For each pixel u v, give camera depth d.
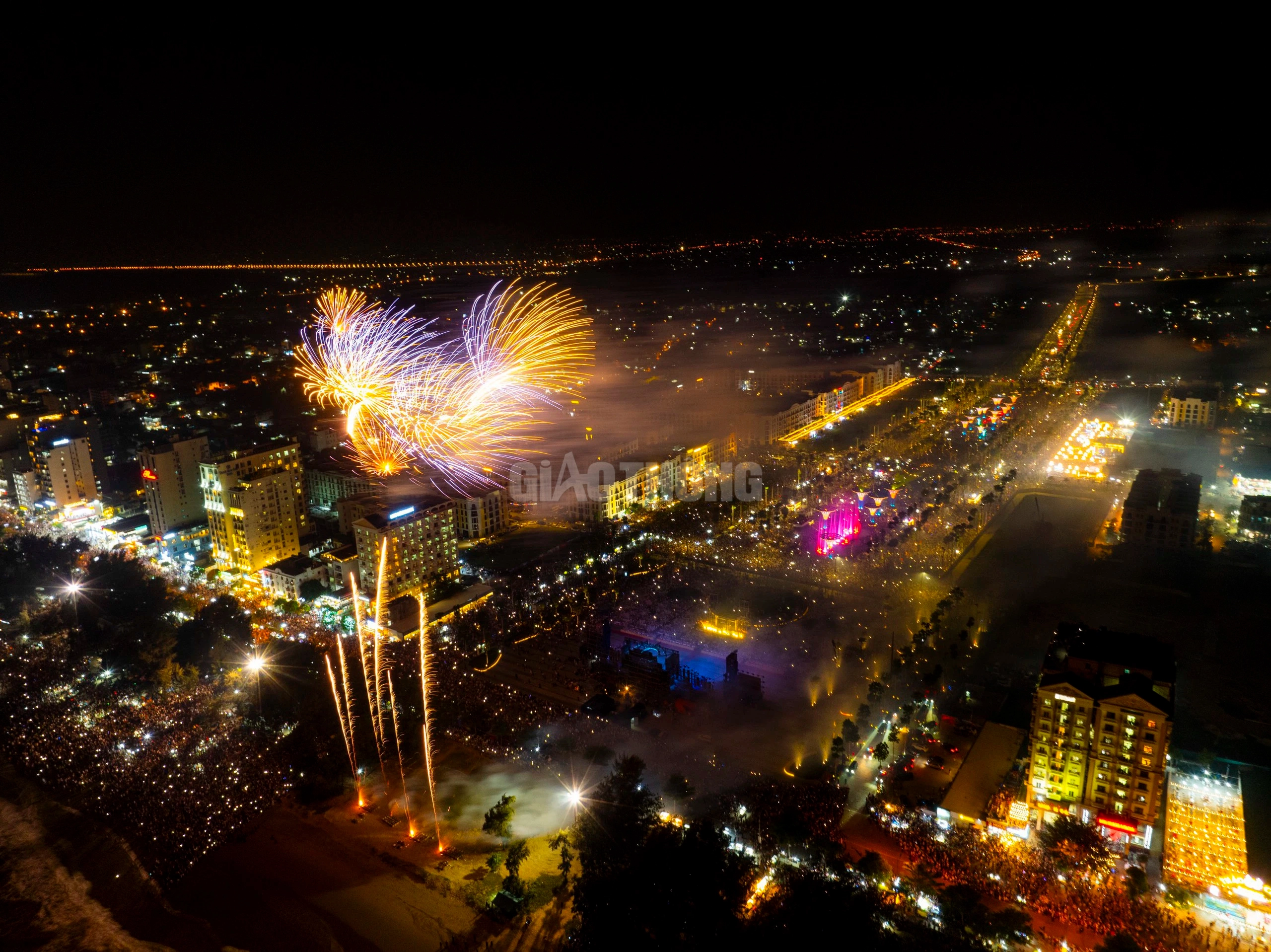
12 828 163.75
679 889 141.62
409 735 199.00
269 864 161.50
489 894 153.75
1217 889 148.62
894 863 160.88
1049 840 160.38
